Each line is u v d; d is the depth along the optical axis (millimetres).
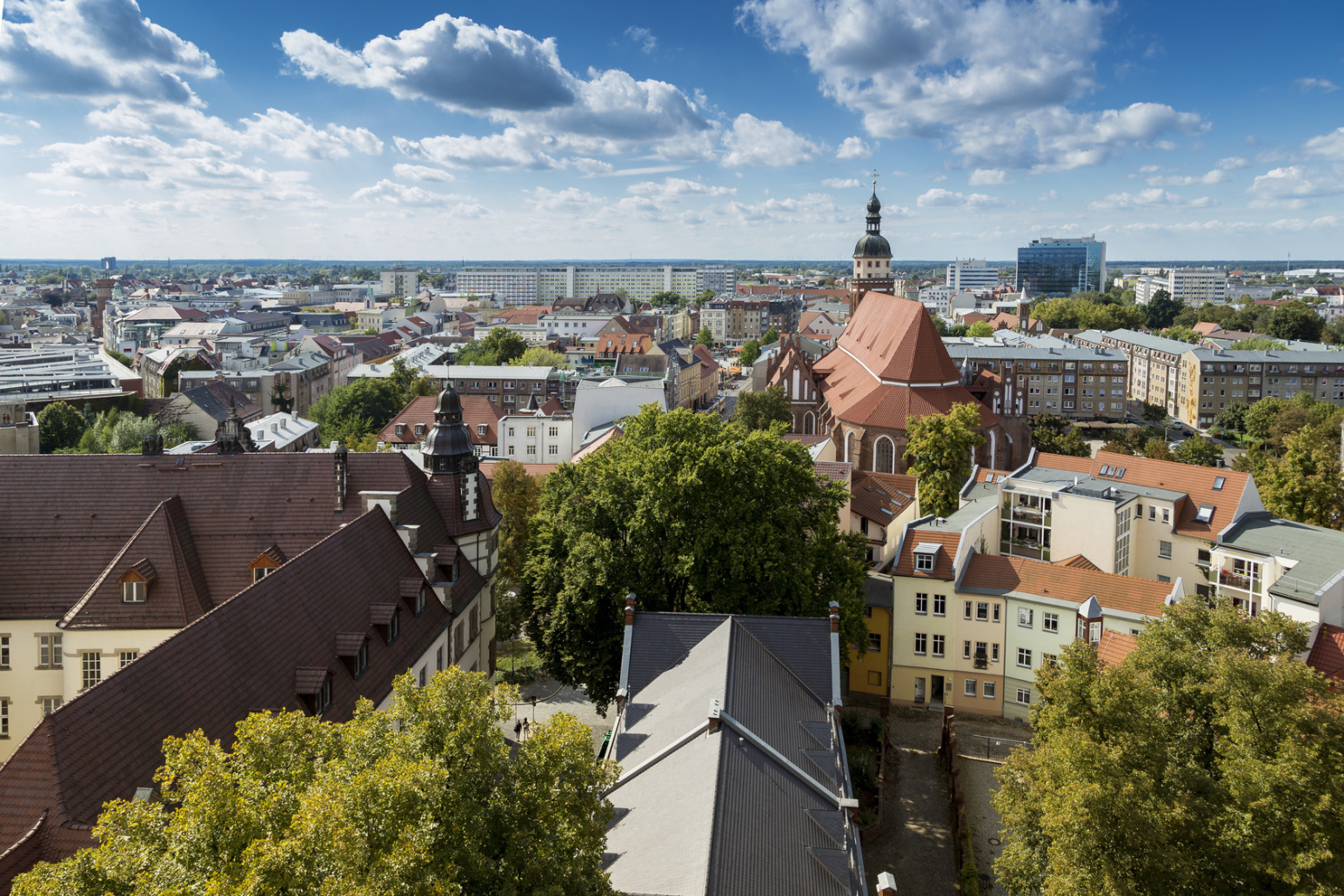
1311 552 68562
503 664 79688
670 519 57344
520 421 145375
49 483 58844
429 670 54750
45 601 54719
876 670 72938
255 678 39000
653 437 63719
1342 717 35125
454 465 67625
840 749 43062
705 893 27531
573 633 57438
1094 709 37875
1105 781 33531
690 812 32594
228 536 58500
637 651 48812
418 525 61875
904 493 104438
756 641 47250
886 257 190125
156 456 60719
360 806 21062
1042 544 82250
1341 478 87688
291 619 43219
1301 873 32250
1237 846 33719
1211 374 195625
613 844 34344
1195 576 79500
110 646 52156
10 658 54469
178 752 24625
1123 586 64750
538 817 24031
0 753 54625
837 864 34312
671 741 39312
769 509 59844
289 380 196125
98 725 31344
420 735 24375
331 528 59219
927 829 53875
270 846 19391
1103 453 90375
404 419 143875
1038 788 38750
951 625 69188
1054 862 34656
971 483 93250
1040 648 66500
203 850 21047
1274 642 40781
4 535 56750
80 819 28672
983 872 49906
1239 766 34500
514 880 22578
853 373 143500
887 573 89188
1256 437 169500
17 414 145250
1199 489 81562
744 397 152125
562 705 71062
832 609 49156
